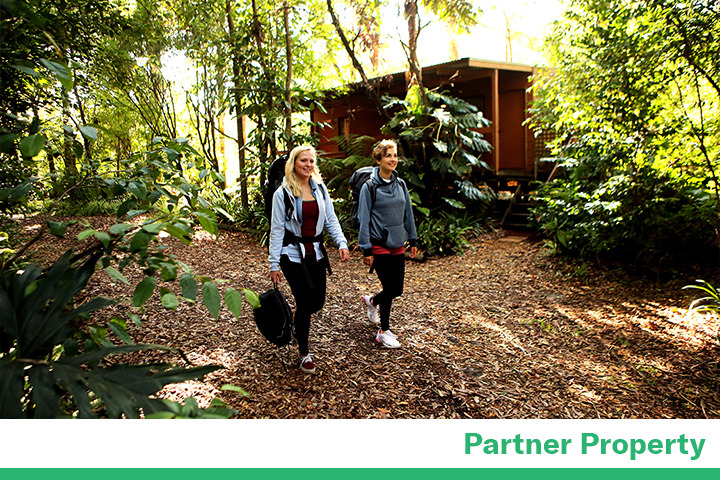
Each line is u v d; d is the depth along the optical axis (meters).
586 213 5.54
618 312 4.27
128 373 1.16
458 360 3.23
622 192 5.00
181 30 9.02
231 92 8.55
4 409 1.03
